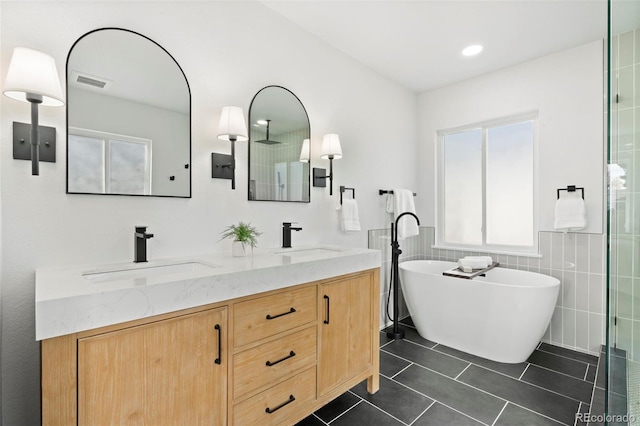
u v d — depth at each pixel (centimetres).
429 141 353
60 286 102
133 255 156
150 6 161
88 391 95
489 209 320
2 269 122
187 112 175
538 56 275
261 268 137
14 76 110
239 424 131
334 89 262
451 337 263
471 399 190
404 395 195
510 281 286
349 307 183
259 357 138
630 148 130
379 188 308
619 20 131
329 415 176
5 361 123
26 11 127
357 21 227
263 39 211
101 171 146
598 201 249
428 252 355
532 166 292
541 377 215
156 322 108
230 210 193
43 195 131
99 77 146
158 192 164
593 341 250
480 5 208
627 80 131
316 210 247
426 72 307
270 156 215
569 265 262
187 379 116
